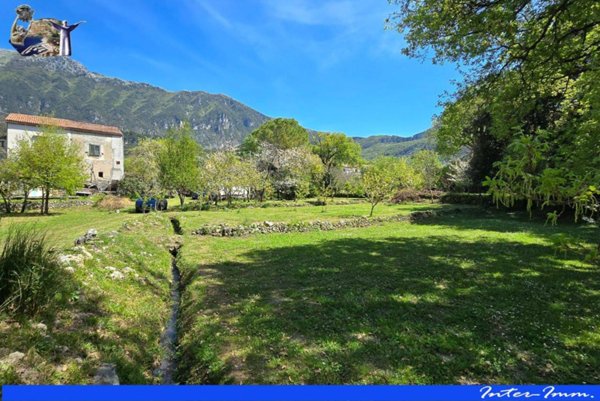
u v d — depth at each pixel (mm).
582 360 3533
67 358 3197
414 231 13227
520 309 4910
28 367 2844
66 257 5398
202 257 8641
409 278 6535
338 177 36875
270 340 4055
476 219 17953
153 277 6766
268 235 12484
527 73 7461
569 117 8633
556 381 3203
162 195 21750
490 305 5074
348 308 5012
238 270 7363
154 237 11062
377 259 8219
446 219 17859
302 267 7496
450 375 3299
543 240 10812
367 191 17609
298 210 20703
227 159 25797
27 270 3803
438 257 8398
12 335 3146
